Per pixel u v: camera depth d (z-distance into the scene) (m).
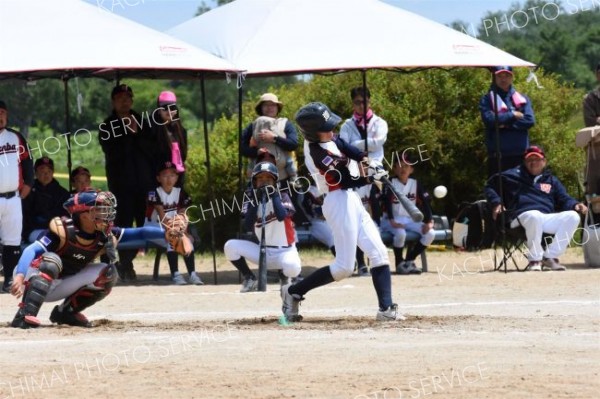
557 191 38.16
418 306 28.16
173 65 34.34
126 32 35.03
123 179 37.16
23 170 34.53
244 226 34.12
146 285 35.94
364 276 36.91
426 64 36.28
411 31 37.62
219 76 41.16
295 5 38.50
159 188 36.41
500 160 37.56
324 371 18.27
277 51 36.94
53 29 34.38
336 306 28.61
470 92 50.03
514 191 37.84
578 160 50.31
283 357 19.59
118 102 37.09
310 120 23.19
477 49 37.38
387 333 22.44
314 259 44.22
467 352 19.83
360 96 37.47
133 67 33.62
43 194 36.31
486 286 32.88
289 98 52.66
